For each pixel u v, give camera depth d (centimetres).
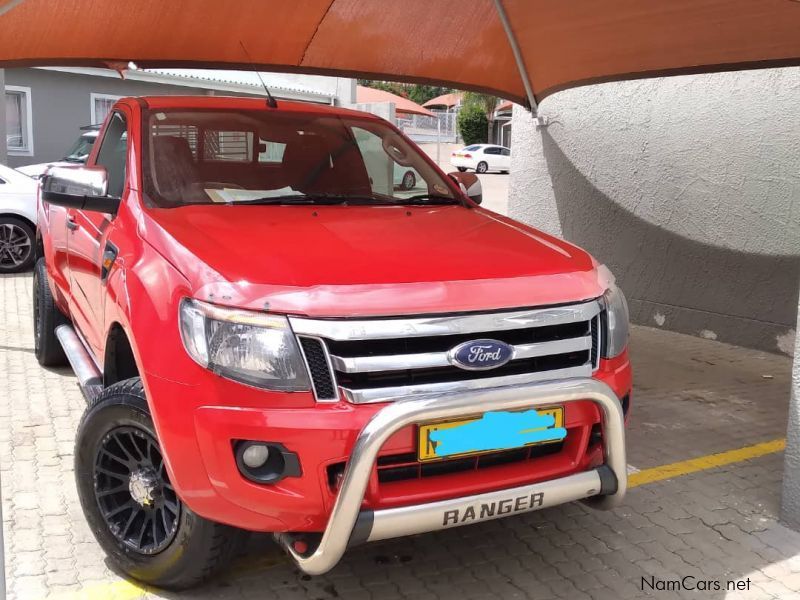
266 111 411
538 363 271
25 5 465
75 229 415
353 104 1845
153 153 362
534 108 721
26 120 1562
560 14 499
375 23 558
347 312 245
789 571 319
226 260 266
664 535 347
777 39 456
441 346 253
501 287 268
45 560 312
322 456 238
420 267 272
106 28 516
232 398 242
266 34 566
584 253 322
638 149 736
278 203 361
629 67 564
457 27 562
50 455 416
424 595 297
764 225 646
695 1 424
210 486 246
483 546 335
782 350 650
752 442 461
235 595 293
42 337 548
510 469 268
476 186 426
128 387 286
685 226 707
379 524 242
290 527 246
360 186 399
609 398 268
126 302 287
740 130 649
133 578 297
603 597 298
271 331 242
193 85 1711
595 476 275
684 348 676
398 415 236
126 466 295
